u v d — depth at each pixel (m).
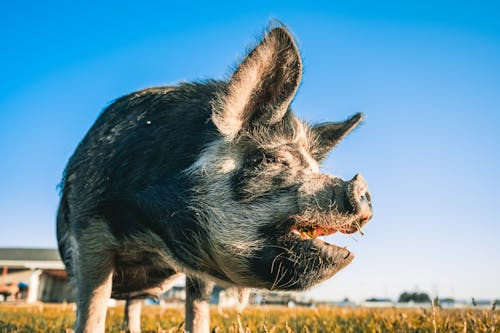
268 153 1.20
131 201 1.31
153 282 1.58
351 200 1.08
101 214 1.35
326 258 1.11
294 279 1.14
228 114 1.17
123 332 1.80
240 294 1.43
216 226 1.20
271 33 1.12
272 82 1.19
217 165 1.23
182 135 1.31
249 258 1.18
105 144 1.42
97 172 1.38
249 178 1.19
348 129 1.44
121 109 1.48
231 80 1.16
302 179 1.17
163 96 1.43
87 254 1.37
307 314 2.79
